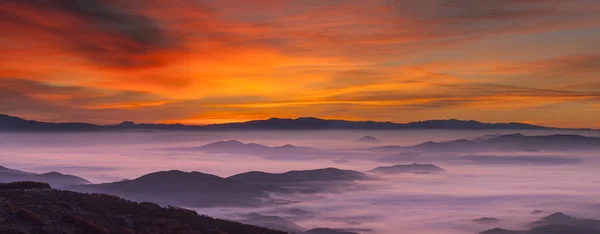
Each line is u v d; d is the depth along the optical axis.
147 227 31.81
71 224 29.12
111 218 32.03
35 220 28.20
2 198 32.16
